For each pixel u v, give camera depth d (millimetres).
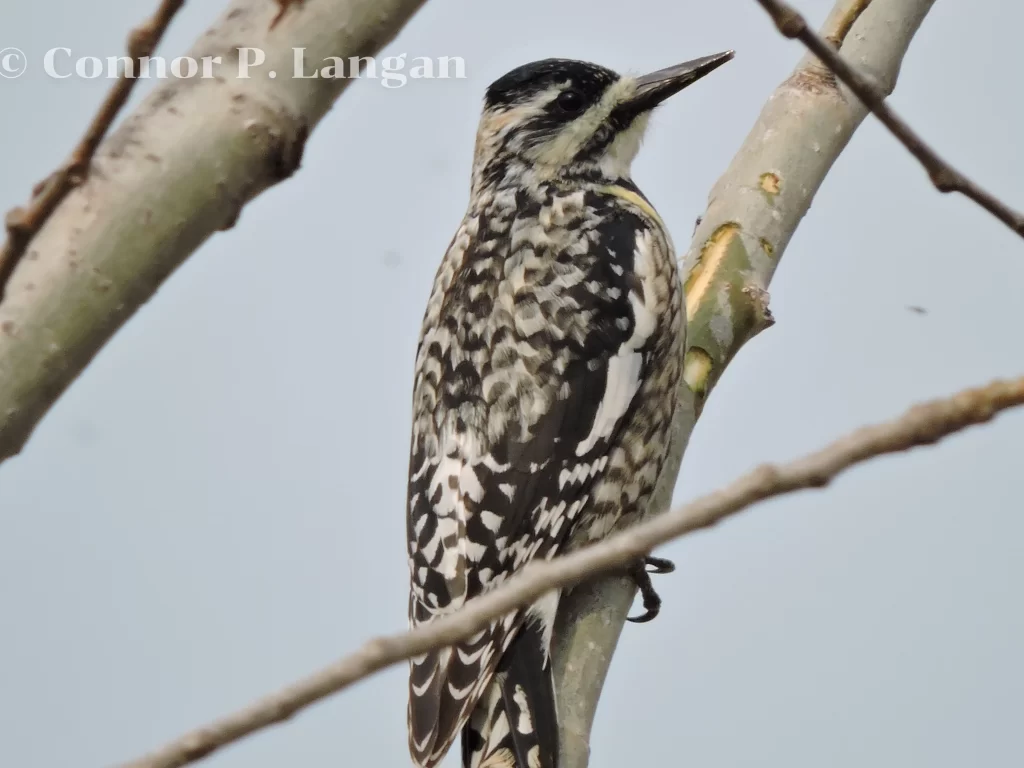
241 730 3717
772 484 3814
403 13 4672
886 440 3797
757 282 9047
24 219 4098
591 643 7578
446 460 8508
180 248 4465
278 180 4605
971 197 5410
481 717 7543
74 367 4352
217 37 4602
